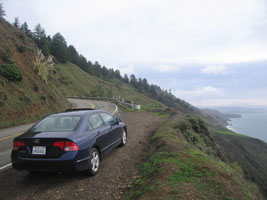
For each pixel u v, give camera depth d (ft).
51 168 11.74
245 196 9.61
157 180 11.09
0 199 10.82
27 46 88.48
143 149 20.54
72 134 12.48
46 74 82.28
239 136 249.96
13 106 51.93
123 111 67.10
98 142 14.48
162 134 24.57
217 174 11.53
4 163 17.54
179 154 15.97
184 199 8.78
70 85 328.70
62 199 10.62
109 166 15.52
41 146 11.90
